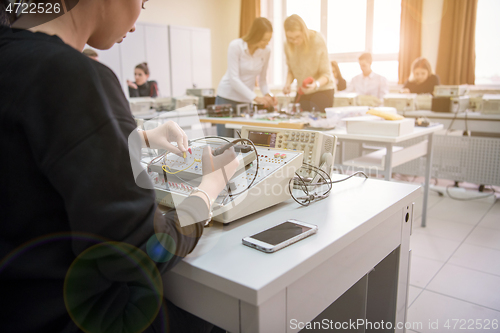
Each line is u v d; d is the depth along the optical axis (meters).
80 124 0.51
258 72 3.68
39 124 0.51
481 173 3.58
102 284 0.60
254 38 3.34
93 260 0.58
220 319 0.69
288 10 6.57
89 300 0.61
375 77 5.12
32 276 0.57
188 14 6.68
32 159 0.53
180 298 0.75
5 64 0.54
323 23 6.17
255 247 0.72
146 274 0.59
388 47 5.68
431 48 5.19
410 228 1.16
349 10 5.91
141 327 0.68
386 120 2.50
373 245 0.94
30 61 0.52
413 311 1.77
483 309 1.78
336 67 5.25
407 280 1.21
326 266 0.77
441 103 3.84
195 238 0.67
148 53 5.83
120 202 0.54
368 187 1.14
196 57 6.52
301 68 3.58
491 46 4.79
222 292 0.67
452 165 3.73
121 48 5.48
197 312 0.72
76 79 0.51
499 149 3.45
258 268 0.65
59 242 0.57
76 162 0.51
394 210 0.99
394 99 4.07
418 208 3.32
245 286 0.59
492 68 4.84
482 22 4.79
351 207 0.96
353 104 3.78
